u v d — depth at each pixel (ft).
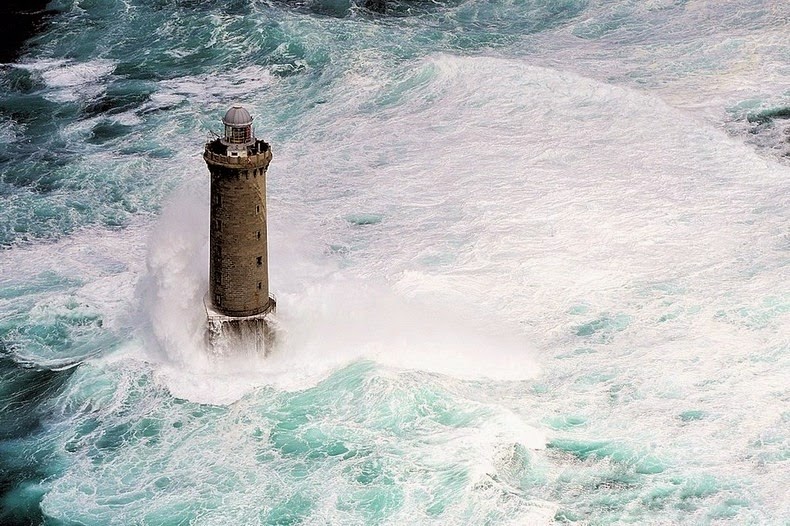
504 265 300.20
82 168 353.92
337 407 245.86
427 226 320.70
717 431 239.09
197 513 219.00
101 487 226.79
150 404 248.73
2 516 221.05
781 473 227.40
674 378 255.09
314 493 223.10
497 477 226.79
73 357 266.16
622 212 325.62
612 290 289.12
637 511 219.20
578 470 229.25
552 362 261.85
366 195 338.34
